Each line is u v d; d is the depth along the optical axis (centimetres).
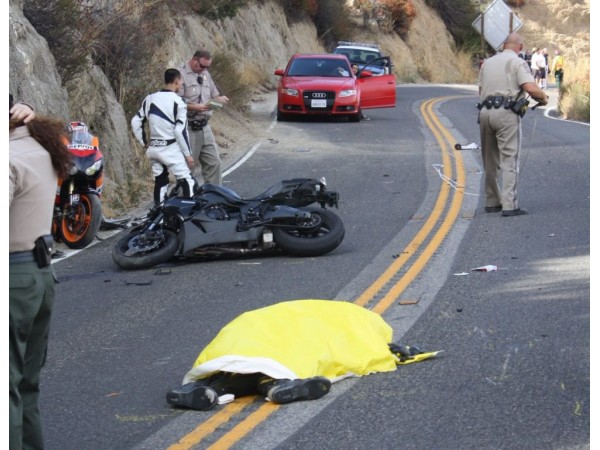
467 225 2336
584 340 1358
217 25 6756
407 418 1086
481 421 1068
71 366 1362
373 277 1831
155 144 2381
